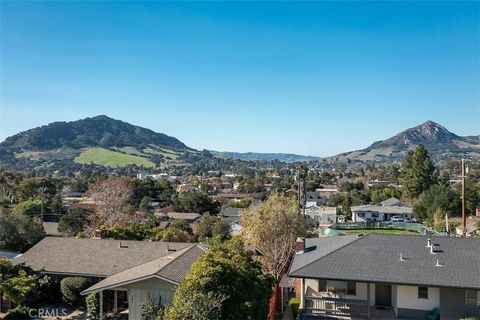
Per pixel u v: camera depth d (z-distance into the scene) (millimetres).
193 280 20688
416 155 114125
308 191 143250
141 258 33844
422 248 26422
